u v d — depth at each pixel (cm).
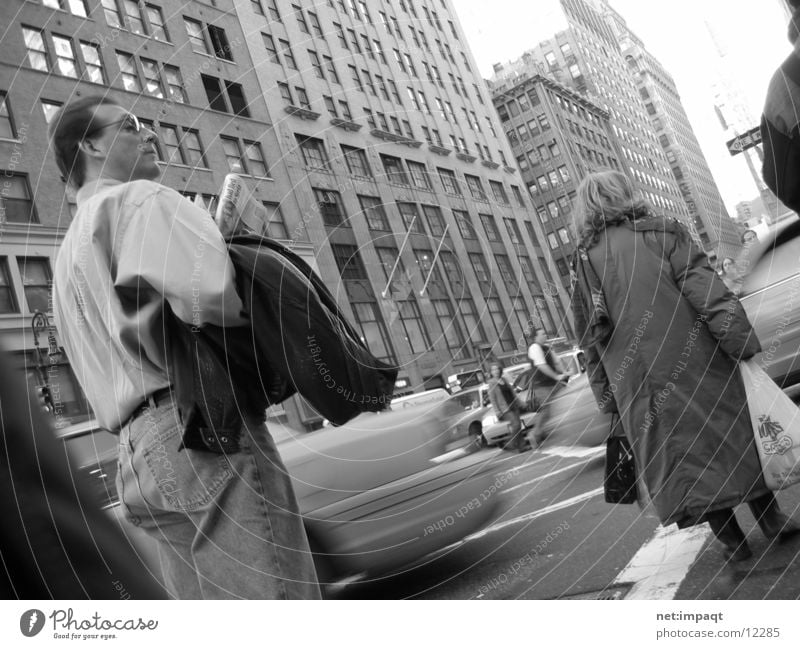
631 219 291
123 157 155
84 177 154
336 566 270
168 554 165
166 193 154
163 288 145
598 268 288
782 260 450
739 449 268
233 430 154
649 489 286
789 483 263
